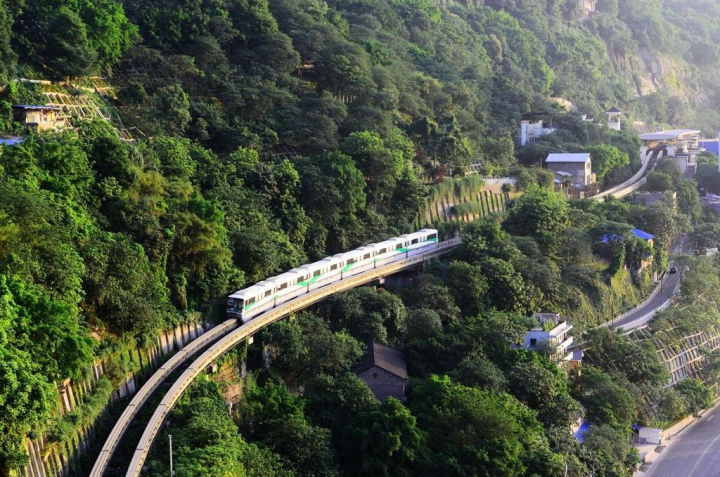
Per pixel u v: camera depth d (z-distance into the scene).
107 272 86.94
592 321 148.50
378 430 87.44
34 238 75.38
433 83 190.00
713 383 148.25
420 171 161.75
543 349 118.38
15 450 61.94
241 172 126.44
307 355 102.19
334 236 134.62
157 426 77.94
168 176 113.00
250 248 110.81
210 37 155.75
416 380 104.06
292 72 169.88
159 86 143.75
